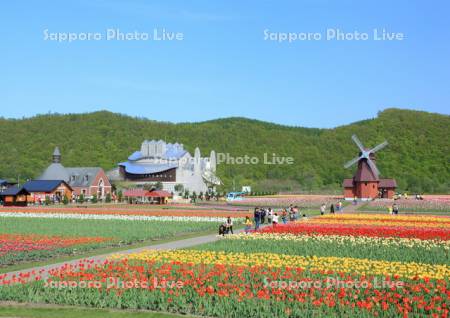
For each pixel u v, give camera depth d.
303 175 180.62
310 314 20.55
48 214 69.31
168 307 22.16
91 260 30.59
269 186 169.38
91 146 191.50
